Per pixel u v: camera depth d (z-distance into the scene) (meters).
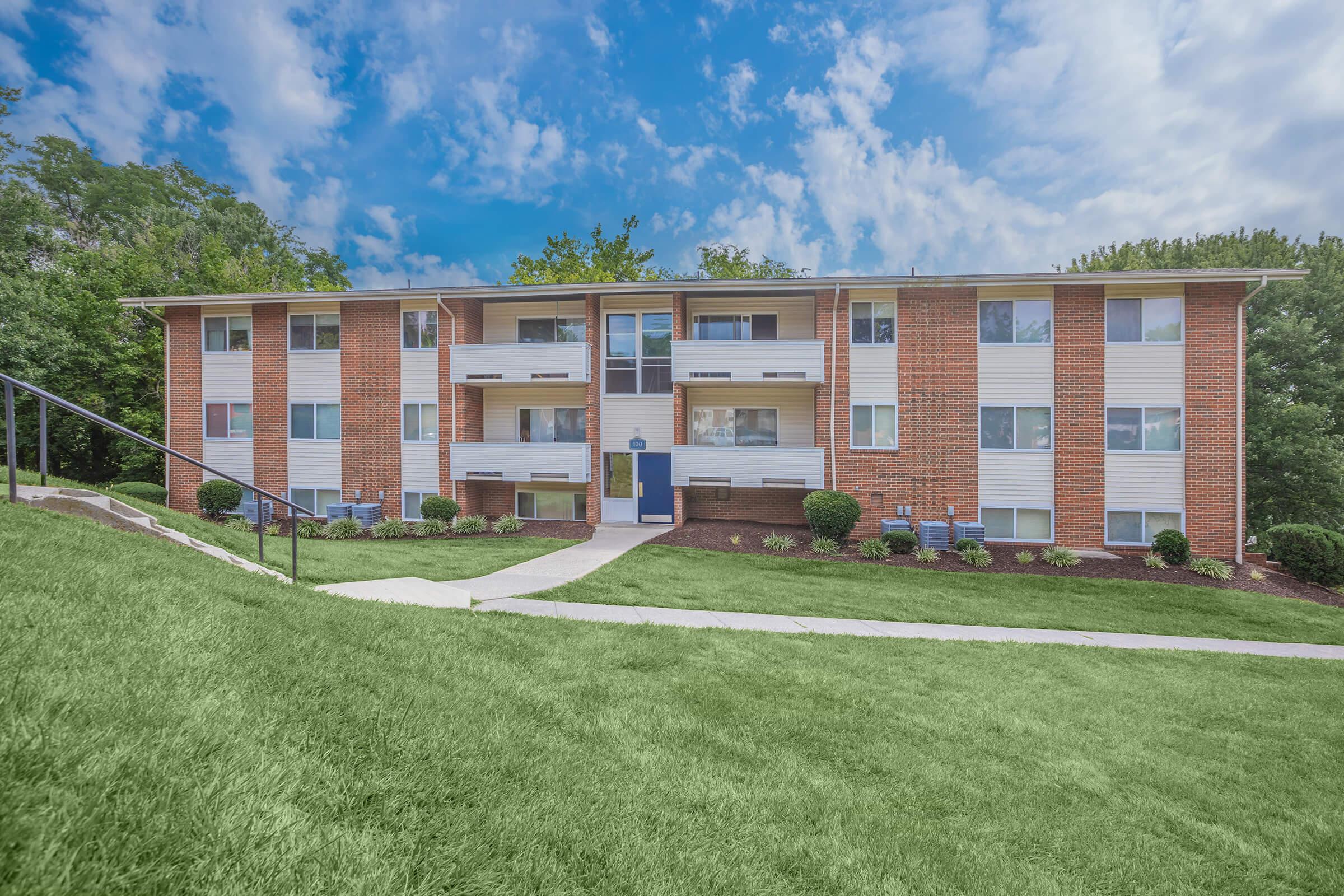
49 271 22.23
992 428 15.60
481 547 13.73
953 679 6.11
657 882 2.38
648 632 6.85
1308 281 23.61
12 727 2.04
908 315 15.91
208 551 6.40
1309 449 21.61
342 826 2.24
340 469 17.83
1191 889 3.05
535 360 16.70
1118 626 9.47
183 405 18.23
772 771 3.74
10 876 1.52
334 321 17.95
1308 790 4.23
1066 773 4.20
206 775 2.18
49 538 4.18
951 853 3.08
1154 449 14.95
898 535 14.46
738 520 17.86
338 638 4.27
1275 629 9.79
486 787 2.80
